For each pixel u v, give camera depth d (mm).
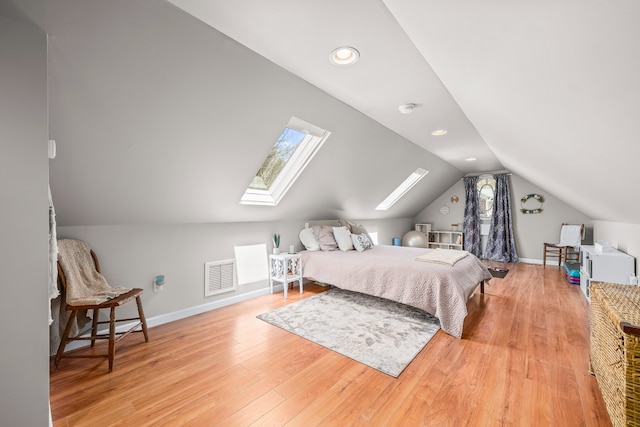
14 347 1129
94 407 1521
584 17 579
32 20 1168
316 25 1343
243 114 2111
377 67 1769
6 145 1114
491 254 6016
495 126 2232
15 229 1128
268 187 3482
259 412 1485
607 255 3000
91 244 2340
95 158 1883
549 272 4809
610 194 2184
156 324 2676
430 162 4691
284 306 3168
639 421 1081
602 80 789
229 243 3311
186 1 1181
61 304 2080
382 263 3033
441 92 2139
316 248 3957
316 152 3002
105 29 1303
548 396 1586
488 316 2838
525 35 792
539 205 5660
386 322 2678
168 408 1516
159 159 2127
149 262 2670
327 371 1863
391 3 1073
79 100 1547
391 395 1617
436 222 6938
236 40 1477
